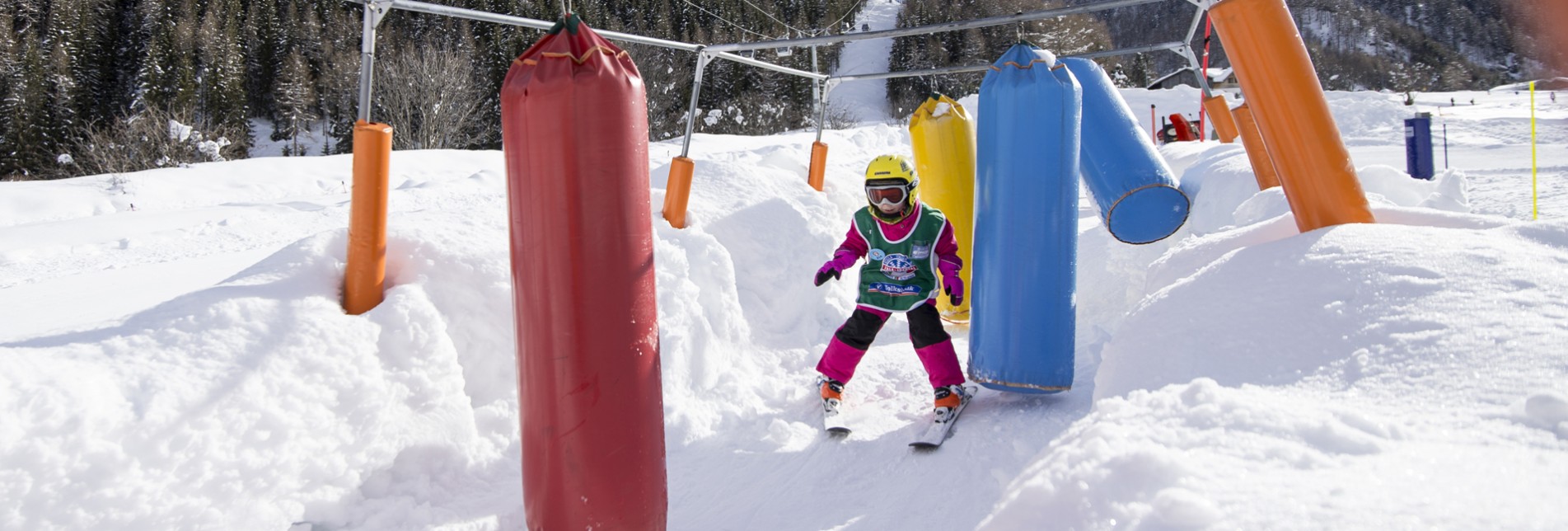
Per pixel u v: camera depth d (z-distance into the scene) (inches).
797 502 105.4
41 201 690.8
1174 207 160.9
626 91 77.2
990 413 126.2
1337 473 51.8
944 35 2293.3
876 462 114.6
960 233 183.8
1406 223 103.1
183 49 1797.5
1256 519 47.6
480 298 120.7
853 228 138.0
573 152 74.9
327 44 1975.9
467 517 97.7
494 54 1726.1
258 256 259.1
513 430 115.1
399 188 565.9
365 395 96.3
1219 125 241.1
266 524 83.7
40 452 72.0
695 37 1892.2
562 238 75.4
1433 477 49.7
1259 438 57.8
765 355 166.2
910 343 169.2
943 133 184.5
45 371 78.9
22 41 1643.7
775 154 276.1
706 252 164.2
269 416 87.0
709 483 112.9
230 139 1649.9
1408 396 62.1
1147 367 83.0
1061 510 55.2
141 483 76.4
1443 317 70.1
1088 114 169.0
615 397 77.0
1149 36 2057.1
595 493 76.9
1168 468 54.1
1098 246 242.4
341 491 91.1
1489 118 770.8
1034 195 124.8
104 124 1684.3
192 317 93.0
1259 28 98.9
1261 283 86.5
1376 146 566.3
